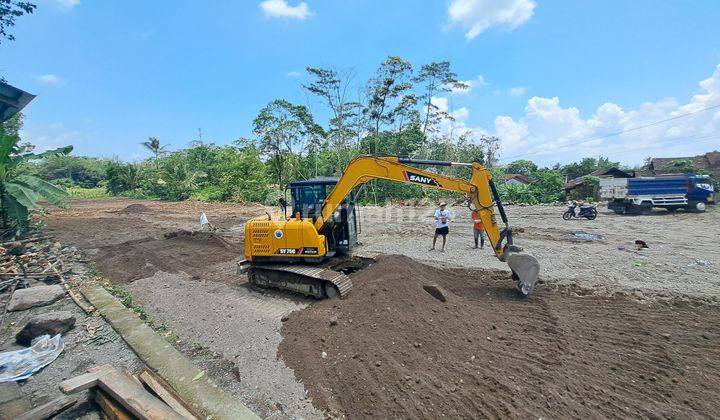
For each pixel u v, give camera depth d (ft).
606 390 13.43
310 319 19.75
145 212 76.79
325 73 92.94
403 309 19.11
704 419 11.83
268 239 24.82
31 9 36.22
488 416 12.19
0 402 13.50
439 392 13.41
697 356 15.60
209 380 14.61
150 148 157.38
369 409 12.79
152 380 13.71
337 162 103.45
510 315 20.25
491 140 124.77
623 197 61.87
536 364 15.15
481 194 23.27
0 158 37.58
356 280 23.98
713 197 60.95
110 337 18.62
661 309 20.81
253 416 12.42
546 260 31.65
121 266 32.91
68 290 25.05
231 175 102.47
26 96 29.55
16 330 19.66
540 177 105.19
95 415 12.91
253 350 17.17
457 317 19.21
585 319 19.45
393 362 15.16
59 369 15.85
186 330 19.51
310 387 14.14
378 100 92.38
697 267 28.40
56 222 61.05
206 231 47.73
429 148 114.83
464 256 33.88
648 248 35.53
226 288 26.73
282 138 99.25
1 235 41.06
